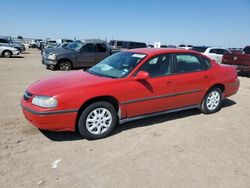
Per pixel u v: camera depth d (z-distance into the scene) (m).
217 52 19.14
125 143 4.70
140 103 5.18
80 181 3.52
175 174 3.74
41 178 3.56
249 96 8.93
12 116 5.89
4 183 3.42
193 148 4.59
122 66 5.39
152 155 4.28
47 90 4.55
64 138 4.83
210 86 6.24
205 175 3.75
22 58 23.39
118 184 3.47
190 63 5.97
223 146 4.71
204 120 6.07
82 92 4.57
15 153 4.20
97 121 4.79
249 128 5.68
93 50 15.50
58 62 14.67
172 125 5.66
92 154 4.26
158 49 5.78
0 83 9.89
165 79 5.44
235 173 3.84
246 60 13.91
